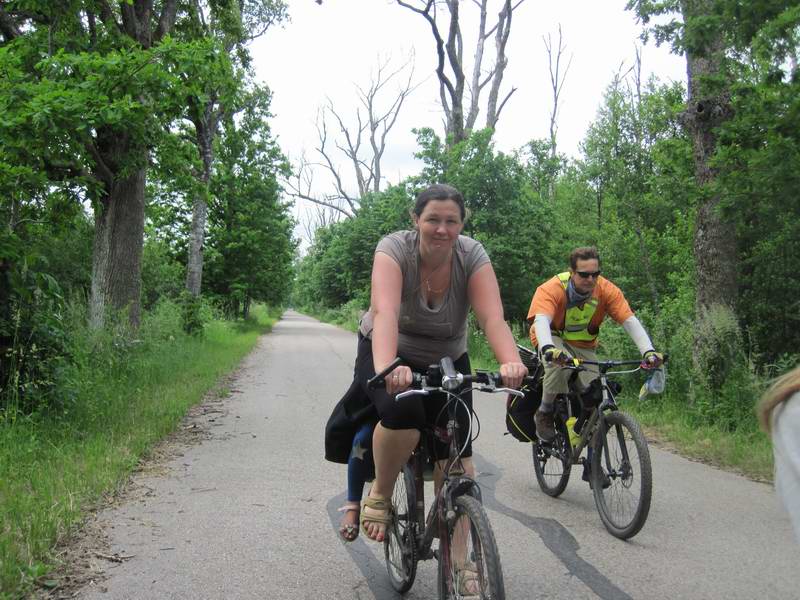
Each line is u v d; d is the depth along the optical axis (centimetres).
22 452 569
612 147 1783
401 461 314
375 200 3272
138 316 1350
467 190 1866
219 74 1033
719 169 858
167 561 389
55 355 738
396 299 305
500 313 312
